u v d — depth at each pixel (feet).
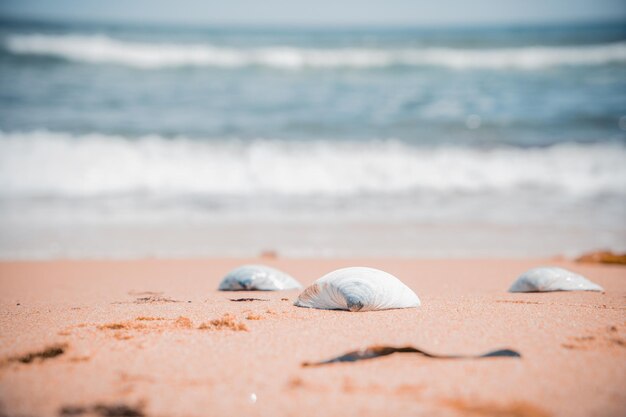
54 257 31.04
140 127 51.72
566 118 56.59
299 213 38.88
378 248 32.96
